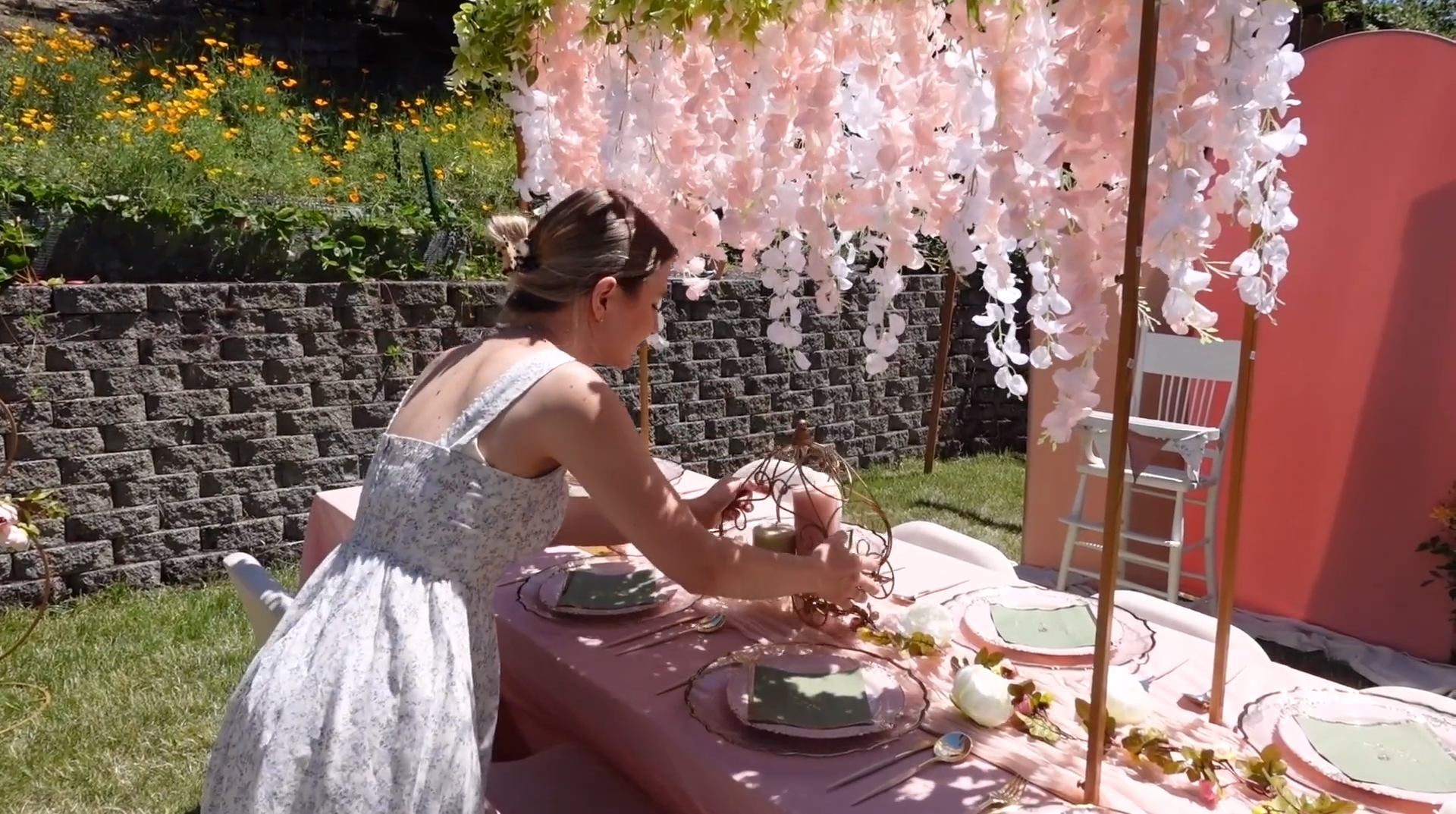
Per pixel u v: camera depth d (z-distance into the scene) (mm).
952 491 5785
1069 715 1501
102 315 3758
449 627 1349
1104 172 1251
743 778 1313
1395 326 3438
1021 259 5785
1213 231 1312
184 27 8078
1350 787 1277
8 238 3725
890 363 6152
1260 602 3916
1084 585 4203
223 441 4055
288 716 1297
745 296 5480
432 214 4855
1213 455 3676
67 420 3727
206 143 5309
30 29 6711
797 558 1575
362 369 4344
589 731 1654
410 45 9562
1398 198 3383
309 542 2691
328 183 5523
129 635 3562
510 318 1554
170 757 2848
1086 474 3865
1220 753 1370
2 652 3387
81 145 4930
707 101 1981
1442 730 1429
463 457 1383
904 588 2076
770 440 5695
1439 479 3385
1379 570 3570
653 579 2016
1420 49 3289
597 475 1381
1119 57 1168
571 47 2355
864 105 1717
